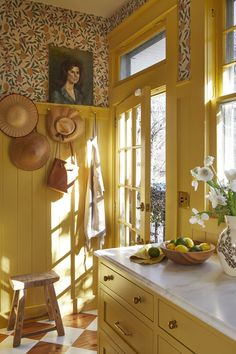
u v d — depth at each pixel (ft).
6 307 9.29
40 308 9.64
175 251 5.17
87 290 10.28
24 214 9.43
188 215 6.92
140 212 7.90
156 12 7.97
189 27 6.92
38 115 9.46
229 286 4.34
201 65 6.53
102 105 10.44
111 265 5.60
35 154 9.21
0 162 9.12
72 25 10.02
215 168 6.44
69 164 9.78
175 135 7.27
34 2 9.53
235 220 4.65
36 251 9.60
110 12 10.12
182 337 3.92
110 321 5.77
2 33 9.18
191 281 4.53
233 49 6.36
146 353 4.66
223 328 3.26
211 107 6.52
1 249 9.21
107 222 10.49
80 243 10.15
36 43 9.57
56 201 9.81
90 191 9.91
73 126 9.81
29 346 8.14
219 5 6.55
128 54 9.81
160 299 4.33
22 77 9.40
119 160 9.83
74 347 8.10
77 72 10.05
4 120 9.09
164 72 7.73
